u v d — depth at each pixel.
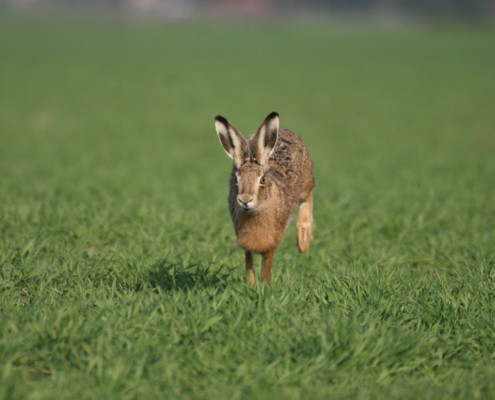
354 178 56.16
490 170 59.84
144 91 130.00
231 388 19.42
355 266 30.33
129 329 22.02
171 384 19.48
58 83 137.00
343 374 20.53
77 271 28.48
